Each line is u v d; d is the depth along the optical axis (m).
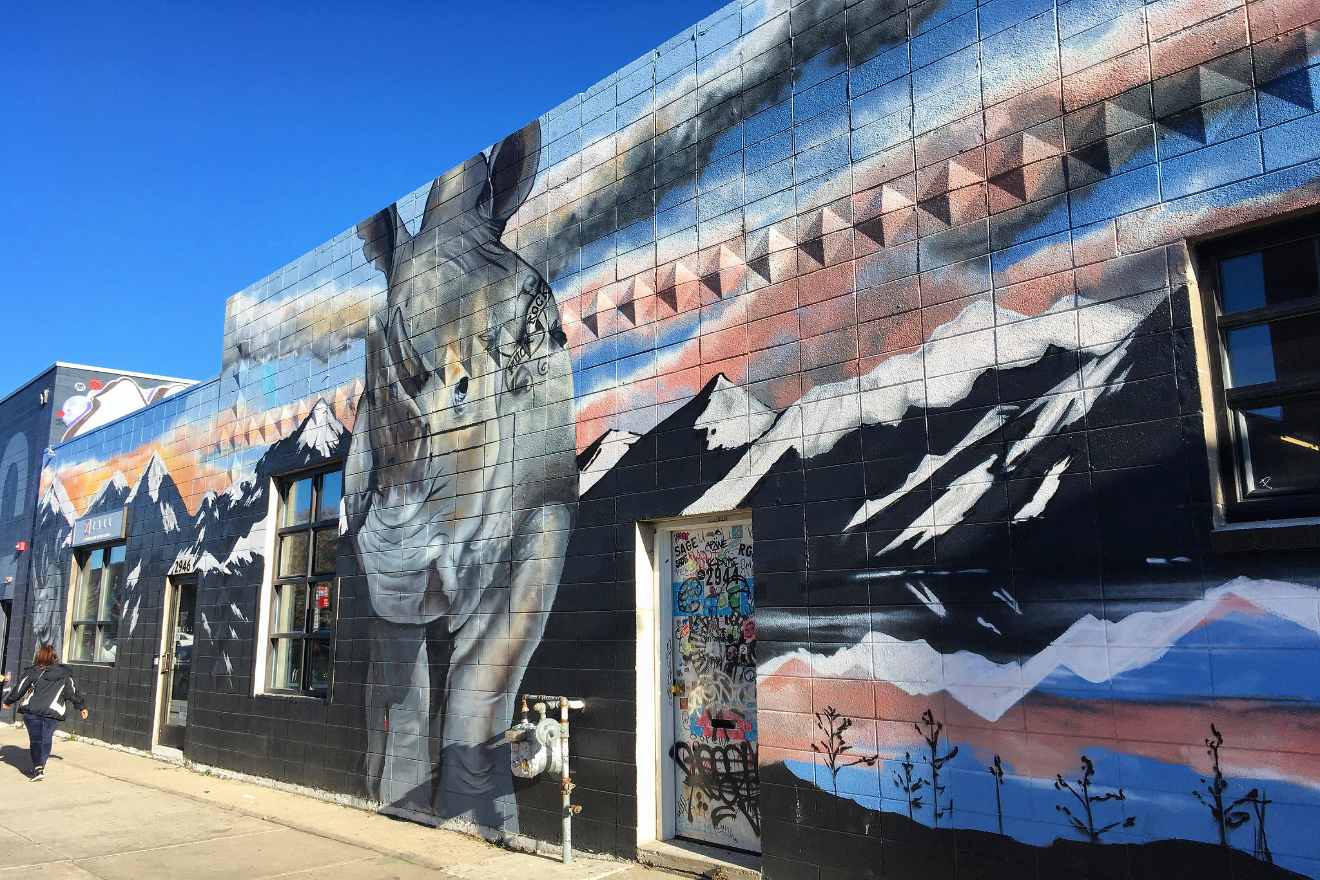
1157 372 4.22
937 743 4.74
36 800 9.12
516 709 7.07
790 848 5.27
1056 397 4.53
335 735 8.84
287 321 10.63
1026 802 4.39
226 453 11.44
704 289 6.24
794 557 5.47
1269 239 4.10
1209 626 3.94
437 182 8.71
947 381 4.94
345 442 9.40
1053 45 4.75
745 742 5.91
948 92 5.14
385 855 6.80
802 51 5.89
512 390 7.58
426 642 7.99
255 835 7.51
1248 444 4.10
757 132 6.07
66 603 15.09
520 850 6.81
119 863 6.70
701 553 6.32
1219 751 3.86
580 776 6.56
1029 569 4.51
